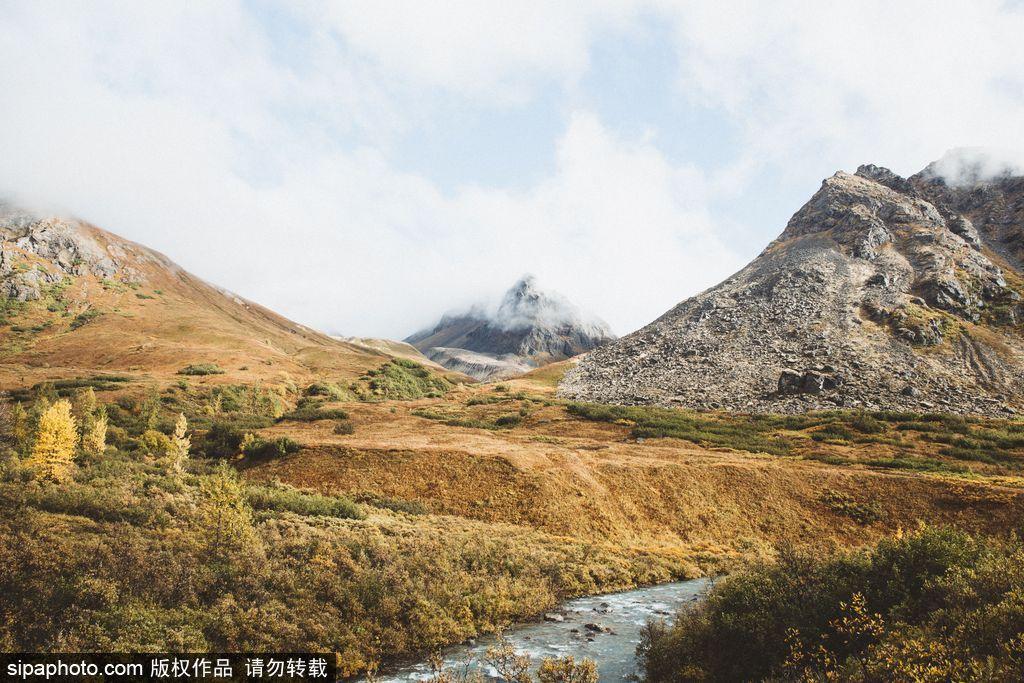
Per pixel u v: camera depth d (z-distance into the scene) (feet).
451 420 360.48
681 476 192.34
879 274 538.88
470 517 160.56
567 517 160.04
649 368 510.17
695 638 55.77
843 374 411.54
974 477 193.57
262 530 90.84
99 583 54.85
